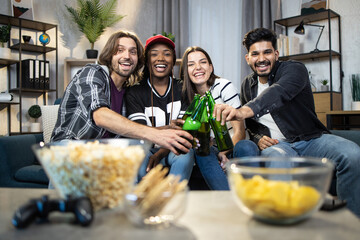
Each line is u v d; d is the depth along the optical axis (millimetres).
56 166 534
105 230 480
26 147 2201
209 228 488
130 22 4145
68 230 481
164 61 1739
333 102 3197
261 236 452
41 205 507
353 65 3404
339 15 3426
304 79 1579
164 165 1529
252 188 493
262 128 1818
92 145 600
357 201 1394
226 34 4164
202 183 1629
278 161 581
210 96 1466
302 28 3334
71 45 3822
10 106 3398
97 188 534
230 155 1721
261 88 1876
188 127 1422
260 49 1754
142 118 1615
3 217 549
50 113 2424
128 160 530
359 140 1738
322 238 442
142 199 499
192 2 4254
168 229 484
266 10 3688
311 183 487
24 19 3256
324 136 1654
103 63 1655
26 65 3305
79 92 1341
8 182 1989
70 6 3814
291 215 479
